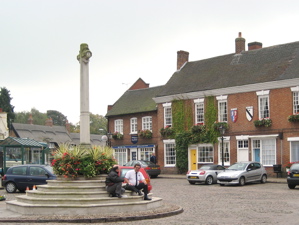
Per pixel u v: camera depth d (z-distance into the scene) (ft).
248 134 127.13
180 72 159.53
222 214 54.34
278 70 125.70
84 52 62.28
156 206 57.98
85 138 62.13
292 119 116.98
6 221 48.49
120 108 173.58
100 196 55.42
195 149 141.38
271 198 71.77
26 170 86.22
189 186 100.22
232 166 104.22
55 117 391.65
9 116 255.29
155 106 158.92
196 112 141.69
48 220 48.14
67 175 58.39
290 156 118.01
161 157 151.43
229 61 146.10
